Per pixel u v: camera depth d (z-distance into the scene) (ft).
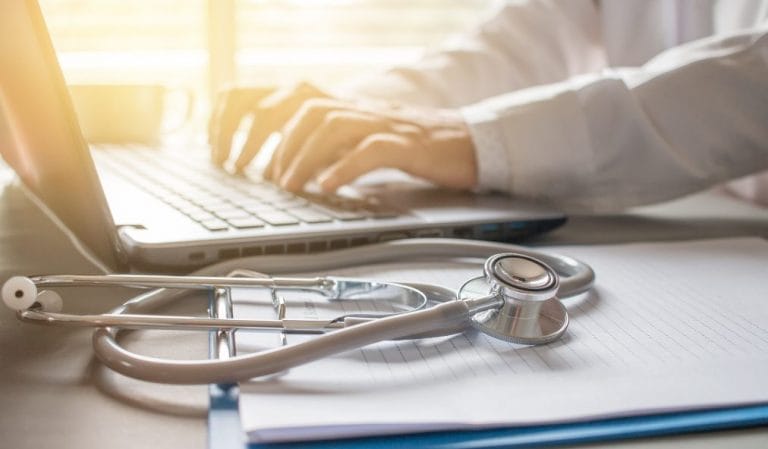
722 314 1.19
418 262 1.44
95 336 0.95
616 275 1.39
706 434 0.83
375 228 1.49
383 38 4.79
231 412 0.83
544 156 1.90
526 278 1.06
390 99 2.65
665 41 2.82
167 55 4.27
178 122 3.10
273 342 1.00
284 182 1.84
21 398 0.87
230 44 4.07
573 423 0.82
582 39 3.02
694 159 1.90
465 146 1.92
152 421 0.83
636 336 1.08
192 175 2.07
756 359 1.00
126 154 2.51
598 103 1.89
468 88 2.81
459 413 0.81
